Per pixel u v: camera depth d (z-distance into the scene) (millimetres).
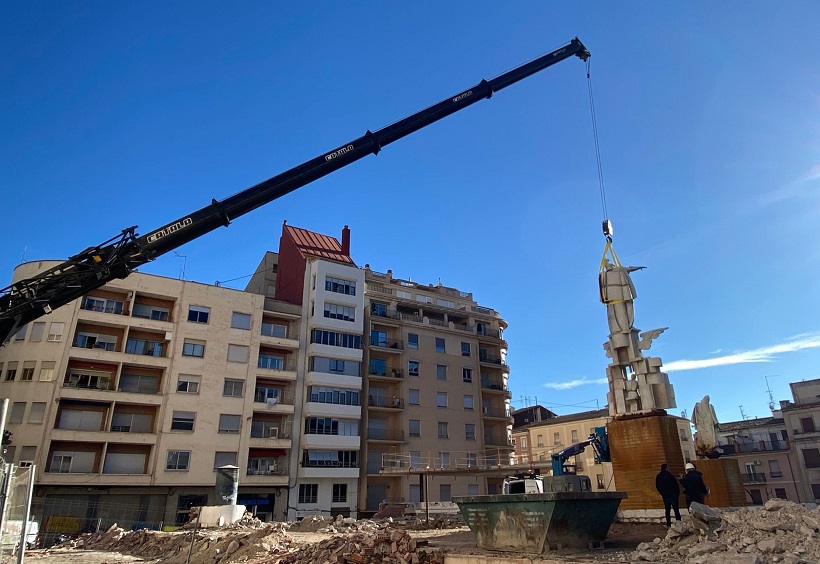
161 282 49875
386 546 15367
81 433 42781
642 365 18734
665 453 17469
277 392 53250
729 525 10820
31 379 42875
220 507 30016
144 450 45719
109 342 47250
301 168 20000
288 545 21234
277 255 68875
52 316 44625
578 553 11883
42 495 40969
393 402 59188
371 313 61719
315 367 54688
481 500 14023
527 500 12898
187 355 49094
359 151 20672
